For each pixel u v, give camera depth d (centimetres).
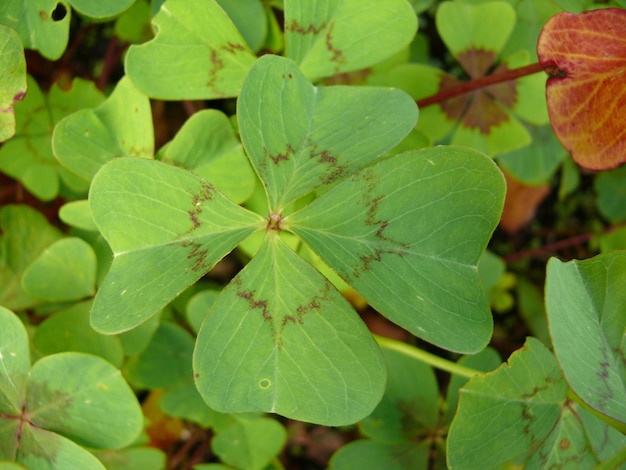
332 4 14
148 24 18
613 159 14
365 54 14
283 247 12
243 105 11
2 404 13
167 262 11
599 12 13
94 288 15
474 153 11
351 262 12
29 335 17
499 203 11
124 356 16
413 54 20
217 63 14
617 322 12
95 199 11
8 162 17
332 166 12
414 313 12
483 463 12
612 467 11
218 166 14
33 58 19
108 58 20
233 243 12
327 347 11
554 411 13
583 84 13
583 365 11
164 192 11
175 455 20
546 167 20
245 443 17
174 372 17
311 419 11
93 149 14
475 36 17
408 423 16
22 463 13
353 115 12
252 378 11
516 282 22
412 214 12
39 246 17
